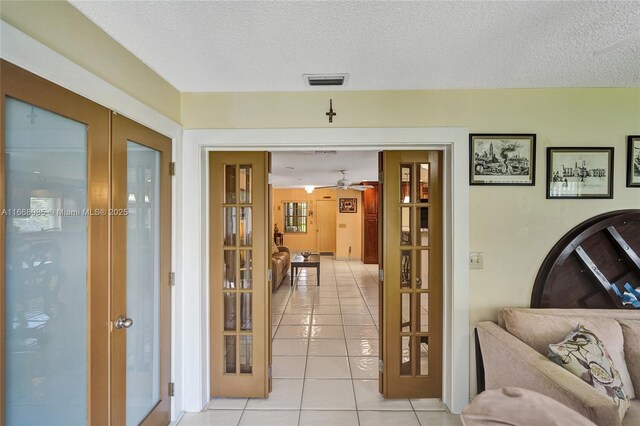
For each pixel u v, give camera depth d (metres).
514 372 1.67
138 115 1.70
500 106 2.18
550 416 0.81
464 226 2.17
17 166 1.05
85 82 1.33
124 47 1.60
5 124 1.00
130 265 1.68
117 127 1.55
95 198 1.39
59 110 1.20
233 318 2.40
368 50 1.65
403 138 2.18
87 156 1.36
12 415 1.04
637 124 2.16
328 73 1.92
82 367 1.33
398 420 2.10
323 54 1.69
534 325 1.86
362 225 9.29
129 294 1.67
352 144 2.21
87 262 1.35
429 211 2.34
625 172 2.17
